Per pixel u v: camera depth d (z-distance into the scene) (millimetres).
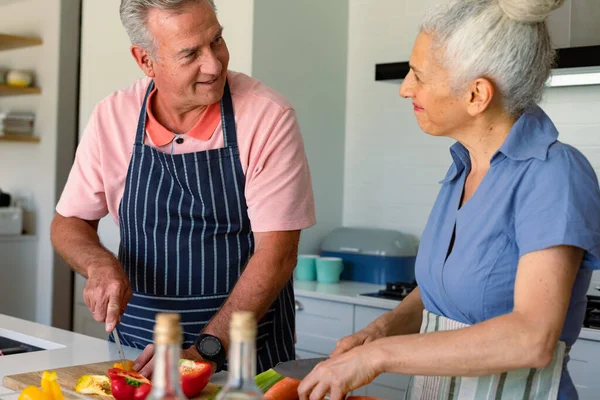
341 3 3574
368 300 2834
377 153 3533
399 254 3246
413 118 3404
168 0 1502
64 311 4094
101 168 1755
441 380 1245
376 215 3545
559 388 1176
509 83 1115
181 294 1705
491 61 1099
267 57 3225
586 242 1043
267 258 1586
